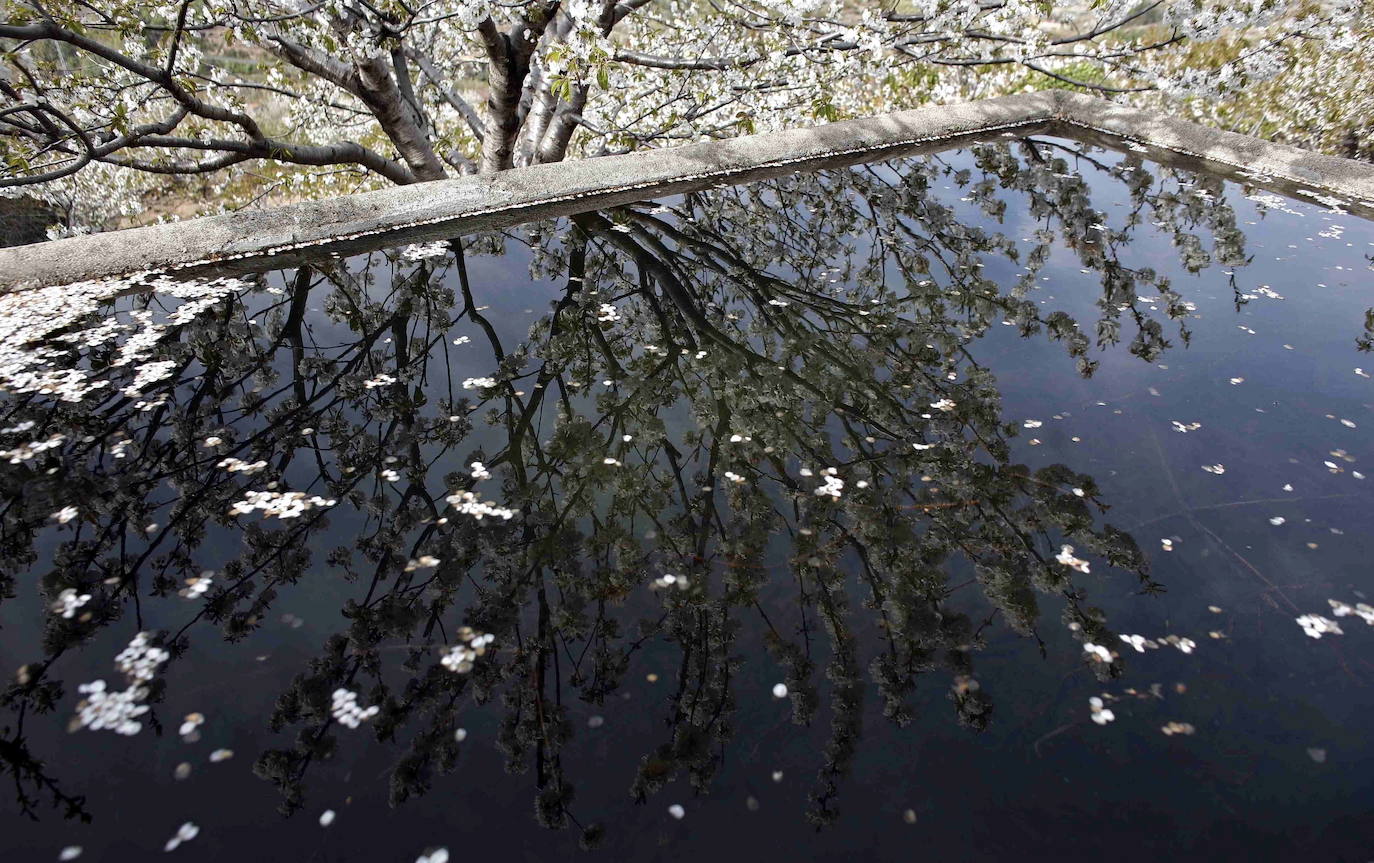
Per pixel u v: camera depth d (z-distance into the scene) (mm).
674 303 3879
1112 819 1584
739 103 6395
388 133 5656
